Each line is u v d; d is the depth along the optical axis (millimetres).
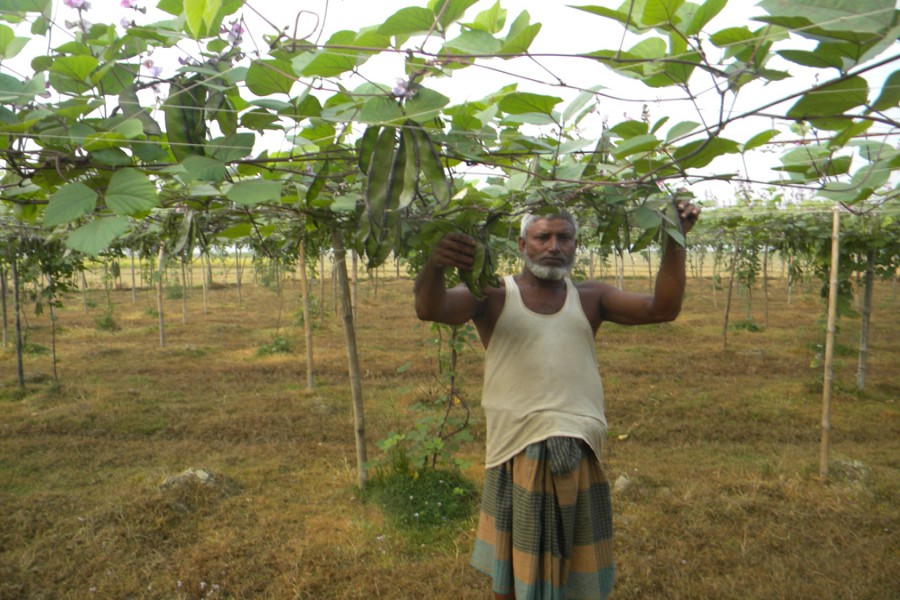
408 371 8602
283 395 7219
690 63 1231
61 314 15594
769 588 3156
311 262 8727
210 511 4078
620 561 3449
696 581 3264
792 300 18625
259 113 1559
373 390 7551
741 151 1564
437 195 1401
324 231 3299
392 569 3400
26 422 6012
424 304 1967
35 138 1412
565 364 2137
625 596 3143
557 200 1813
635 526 3842
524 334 2158
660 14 1188
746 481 4426
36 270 7266
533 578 2055
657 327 12383
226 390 7539
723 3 1149
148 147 1447
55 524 3857
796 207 5391
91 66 1384
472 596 3127
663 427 6004
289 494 4398
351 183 2135
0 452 5254
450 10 1276
